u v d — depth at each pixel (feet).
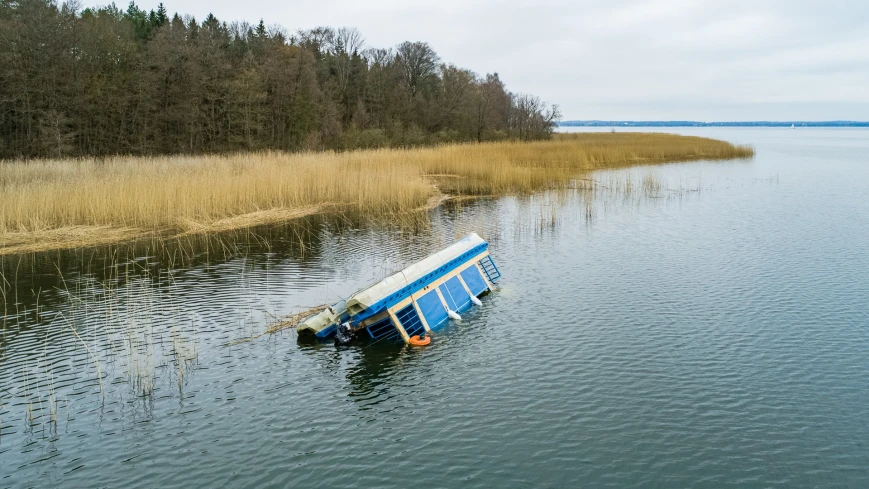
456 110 258.78
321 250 77.20
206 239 82.43
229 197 97.96
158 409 38.09
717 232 86.84
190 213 91.76
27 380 41.86
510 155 172.45
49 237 80.33
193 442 34.50
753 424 36.01
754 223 93.15
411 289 50.96
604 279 64.34
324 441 34.47
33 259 71.46
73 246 77.00
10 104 154.71
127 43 188.44
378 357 45.57
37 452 33.53
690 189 130.82
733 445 33.96
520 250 77.15
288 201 106.52
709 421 36.29
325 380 41.91
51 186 90.84
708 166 185.37
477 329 51.06
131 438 34.88
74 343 47.98
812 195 122.11
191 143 180.75
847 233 85.20
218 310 55.36
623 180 144.87
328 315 49.80
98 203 88.17
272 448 33.86
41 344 47.78
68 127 164.35
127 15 280.92
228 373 42.88
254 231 87.76
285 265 70.33
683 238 83.15
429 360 44.98
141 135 175.42
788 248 76.89
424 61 292.81
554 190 128.98
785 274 65.41
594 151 193.26
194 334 49.78
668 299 57.77
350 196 109.29
